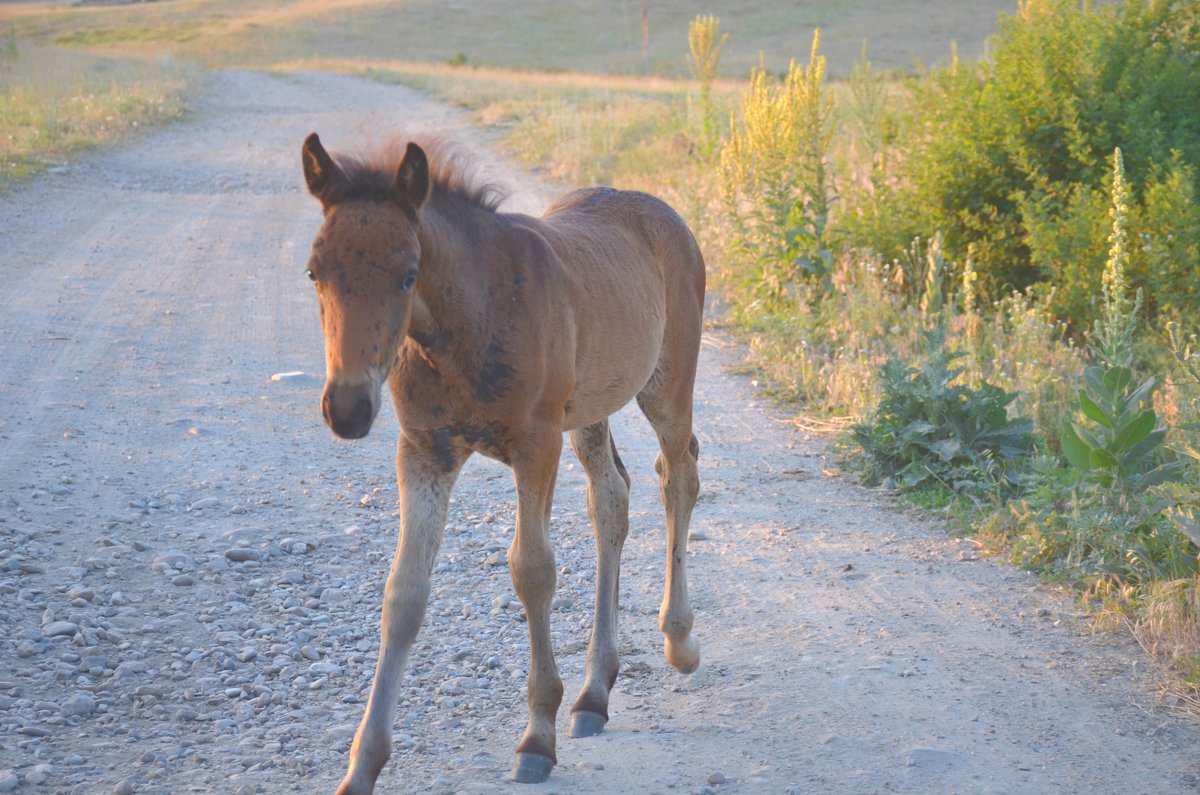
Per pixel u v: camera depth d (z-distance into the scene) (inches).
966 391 264.8
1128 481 216.1
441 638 191.3
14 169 652.7
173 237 539.2
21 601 193.9
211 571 212.4
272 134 915.4
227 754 151.3
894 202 422.3
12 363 338.0
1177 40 392.2
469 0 2726.4
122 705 164.1
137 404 309.0
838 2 2458.2
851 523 242.4
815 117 414.0
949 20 2247.8
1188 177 357.4
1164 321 336.2
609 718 165.2
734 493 261.7
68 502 240.8
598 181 666.8
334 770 147.7
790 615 199.2
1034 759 150.0
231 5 2955.2
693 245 201.8
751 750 152.8
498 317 141.3
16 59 1207.6
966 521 237.5
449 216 142.0
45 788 140.9
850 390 314.7
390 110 1095.0
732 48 2095.2
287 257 509.4
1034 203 375.2
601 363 162.9
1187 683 169.8
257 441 287.3
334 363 120.6
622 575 218.7
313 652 181.9
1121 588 199.3
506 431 144.4
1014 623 193.8
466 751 154.3
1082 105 383.2
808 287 393.7
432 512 144.1
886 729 157.5
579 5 2610.7
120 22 2743.6
